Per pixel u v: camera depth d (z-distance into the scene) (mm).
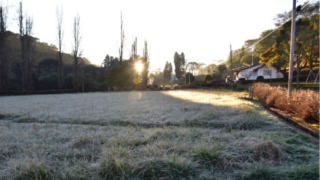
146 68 33594
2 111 7848
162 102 9797
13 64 29156
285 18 19547
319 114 4215
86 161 2605
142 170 2348
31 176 2301
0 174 2328
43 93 24266
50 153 2979
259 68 30891
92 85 30734
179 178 2229
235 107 6840
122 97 14562
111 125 4887
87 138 3553
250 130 4156
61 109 8078
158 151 2820
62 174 2275
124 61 32000
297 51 16047
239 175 2234
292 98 5836
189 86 26844
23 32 26297
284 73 30344
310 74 20859
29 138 3777
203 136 3621
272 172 2242
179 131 3943
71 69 38406
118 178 2262
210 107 7117
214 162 2553
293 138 3412
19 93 23000
